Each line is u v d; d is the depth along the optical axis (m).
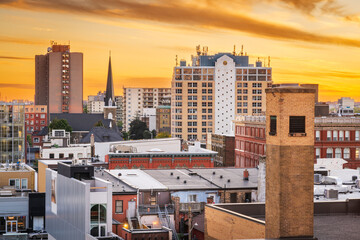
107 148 170.50
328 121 157.25
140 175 106.56
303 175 56.38
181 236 84.19
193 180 103.56
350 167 157.50
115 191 90.00
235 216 64.50
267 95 57.69
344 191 96.75
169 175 107.56
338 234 60.00
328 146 156.75
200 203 91.62
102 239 75.94
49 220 98.50
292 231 56.44
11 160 167.38
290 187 56.28
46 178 101.00
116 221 86.81
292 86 57.69
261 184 95.88
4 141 167.00
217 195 97.81
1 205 104.31
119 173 105.56
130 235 79.00
